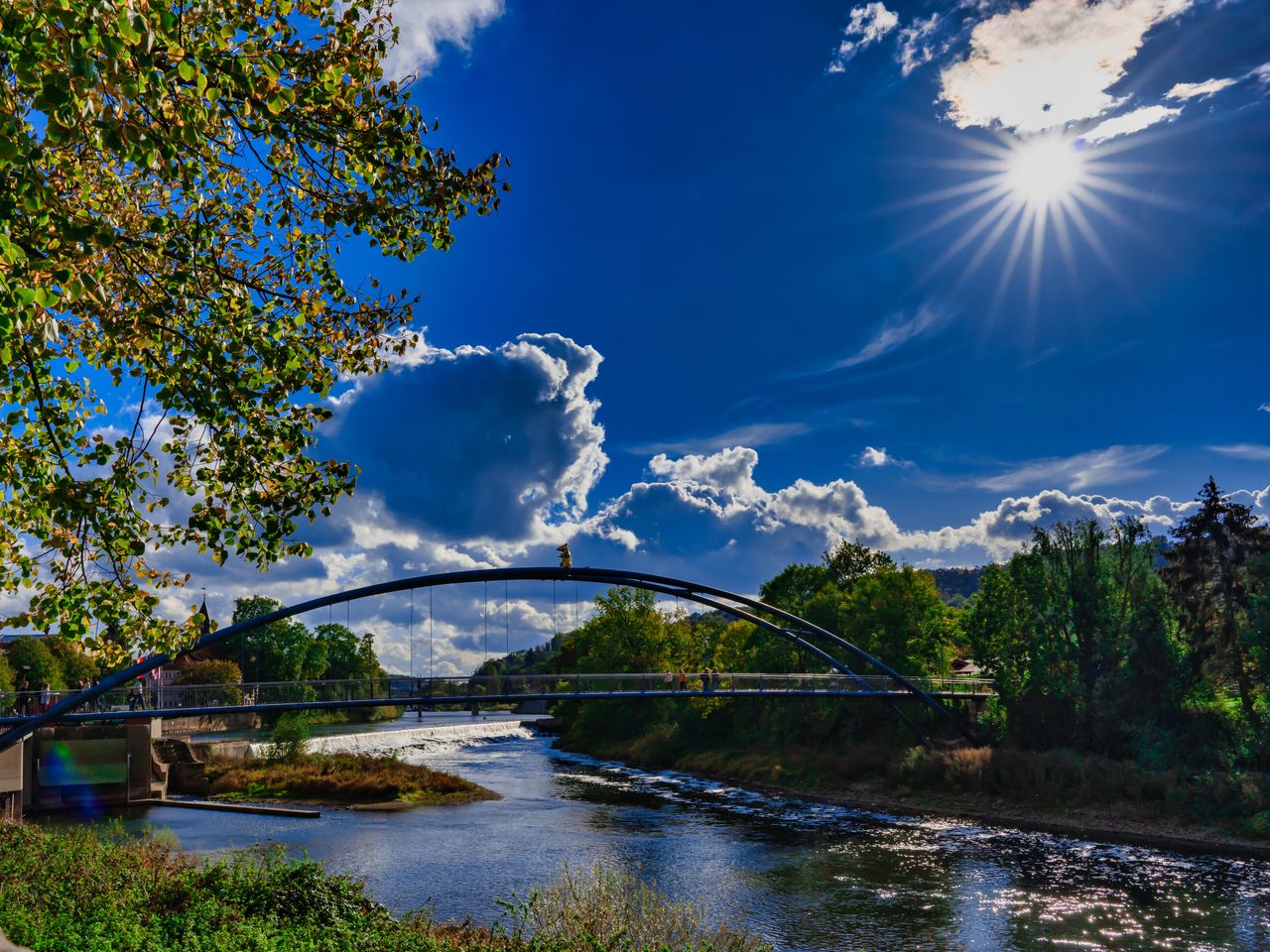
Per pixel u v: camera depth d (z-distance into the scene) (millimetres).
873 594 72625
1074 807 43844
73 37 5828
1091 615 51781
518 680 50562
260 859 30547
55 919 14180
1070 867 33375
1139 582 51438
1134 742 47844
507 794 53094
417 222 10656
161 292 9062
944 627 69250
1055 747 50562
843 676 62250
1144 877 31734
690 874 31781
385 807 47562
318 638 132125
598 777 62281
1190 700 47844
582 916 18109
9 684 71812
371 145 9781
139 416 9500
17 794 43125
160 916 15609
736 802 50188
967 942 24031
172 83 7723
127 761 48125
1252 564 47094
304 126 9477
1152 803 42156
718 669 82938
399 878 30609
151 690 44875
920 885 30359
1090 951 23344
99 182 9398
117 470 9344
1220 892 29422
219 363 8922
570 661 112688
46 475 9039
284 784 52500
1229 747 45406
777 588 90938
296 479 10070
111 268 9203
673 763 69938
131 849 24578
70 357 10211
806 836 39500
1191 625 50156
